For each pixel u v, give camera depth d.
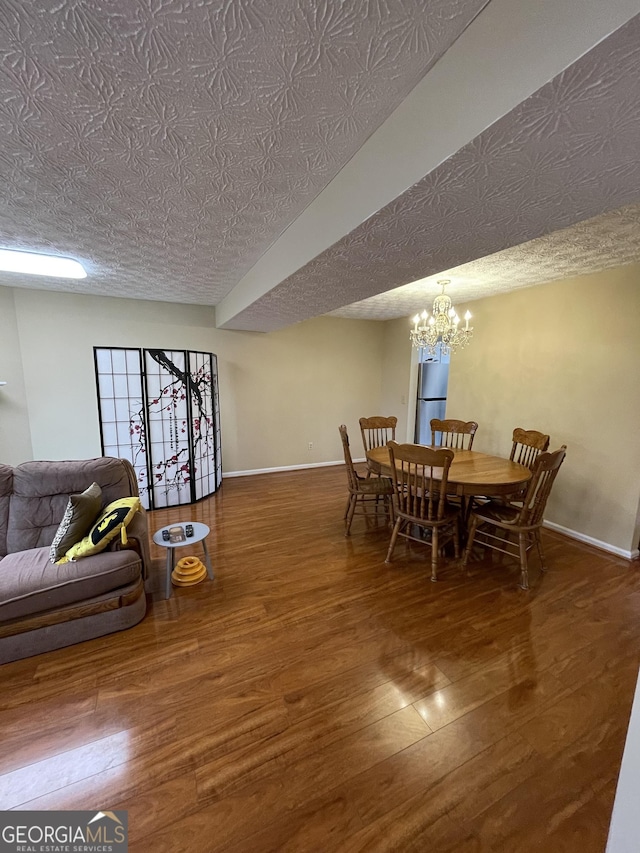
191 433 4.05
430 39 0.93
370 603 2.32
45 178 1.56
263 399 5.22
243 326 4.42
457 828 1.16
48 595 1.84
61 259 2.69
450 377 4.46
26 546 2.26
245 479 5.07
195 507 4.02
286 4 0.81
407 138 1.15
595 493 3.15
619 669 1.81
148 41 0.90
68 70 0.98
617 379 2.97
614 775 1.32
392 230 1.48
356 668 1.79
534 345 3.55
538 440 3.09
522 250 2.47
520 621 2.15
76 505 2.11
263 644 1.95
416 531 3.42
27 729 1.47
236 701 1.61
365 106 1.16
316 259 1.84
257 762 1.35
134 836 1.14
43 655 1.86
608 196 1.24
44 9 0.81
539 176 1.10
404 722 1.51
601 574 2.69
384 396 6.10
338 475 5.28
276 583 2.54
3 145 1.32
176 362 3.90
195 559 2.62
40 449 3.95
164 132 1.26
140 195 1.71
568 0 0.73
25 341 3.79
